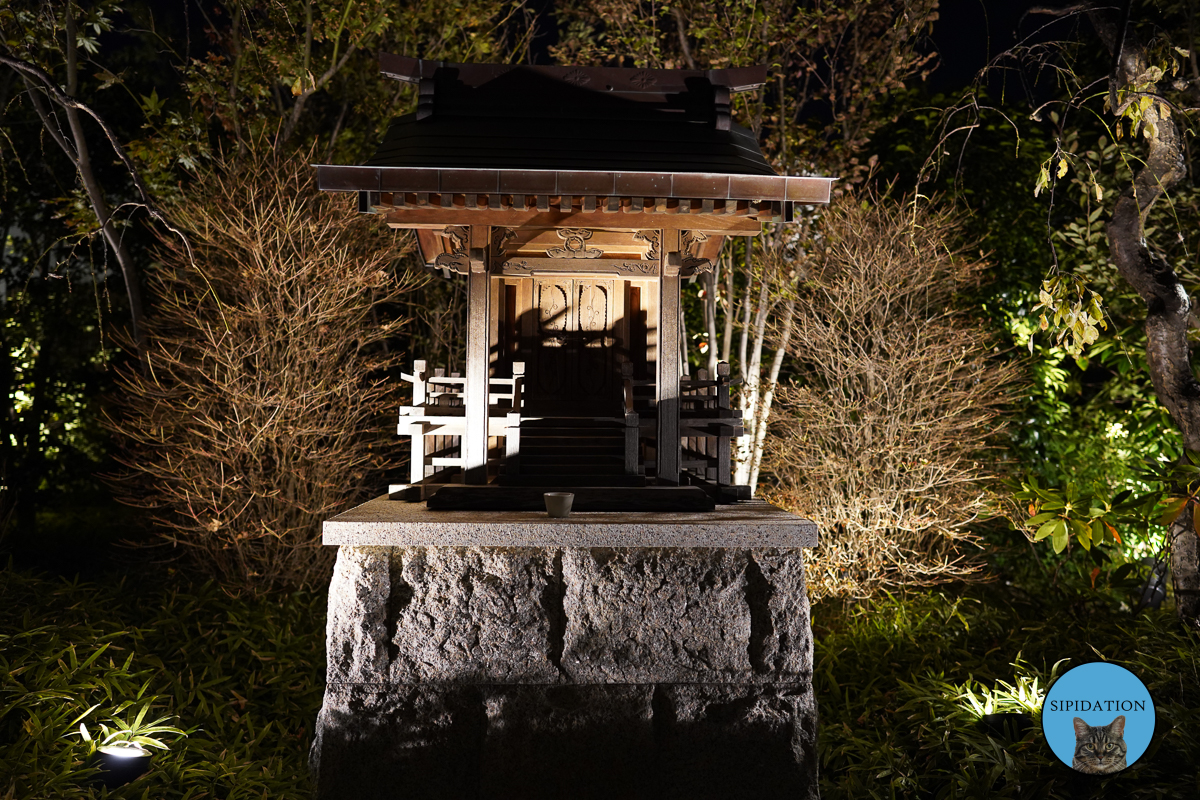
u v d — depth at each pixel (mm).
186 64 9070
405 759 4246
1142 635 6094
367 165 4520
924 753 5172
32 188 9656
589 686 4293
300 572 7602
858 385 7762
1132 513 4668
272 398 7340
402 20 9766
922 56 9148
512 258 5168
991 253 8391
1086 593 7203
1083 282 4621
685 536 4266
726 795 4262
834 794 4957
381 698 4277
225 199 7805
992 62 5652
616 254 5684
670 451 4996
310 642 6512
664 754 4273
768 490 8555
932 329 7723
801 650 4309
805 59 9125
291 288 7723
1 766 4289
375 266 8094
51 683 5070
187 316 7703
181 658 6125
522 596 4312
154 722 5070
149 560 8039
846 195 8391
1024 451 8508
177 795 4578
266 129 8906
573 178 4512
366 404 8180
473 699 4297
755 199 4582
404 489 5141
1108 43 6145
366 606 4285
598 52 9992
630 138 5109
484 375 5000
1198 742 4754
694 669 4309
